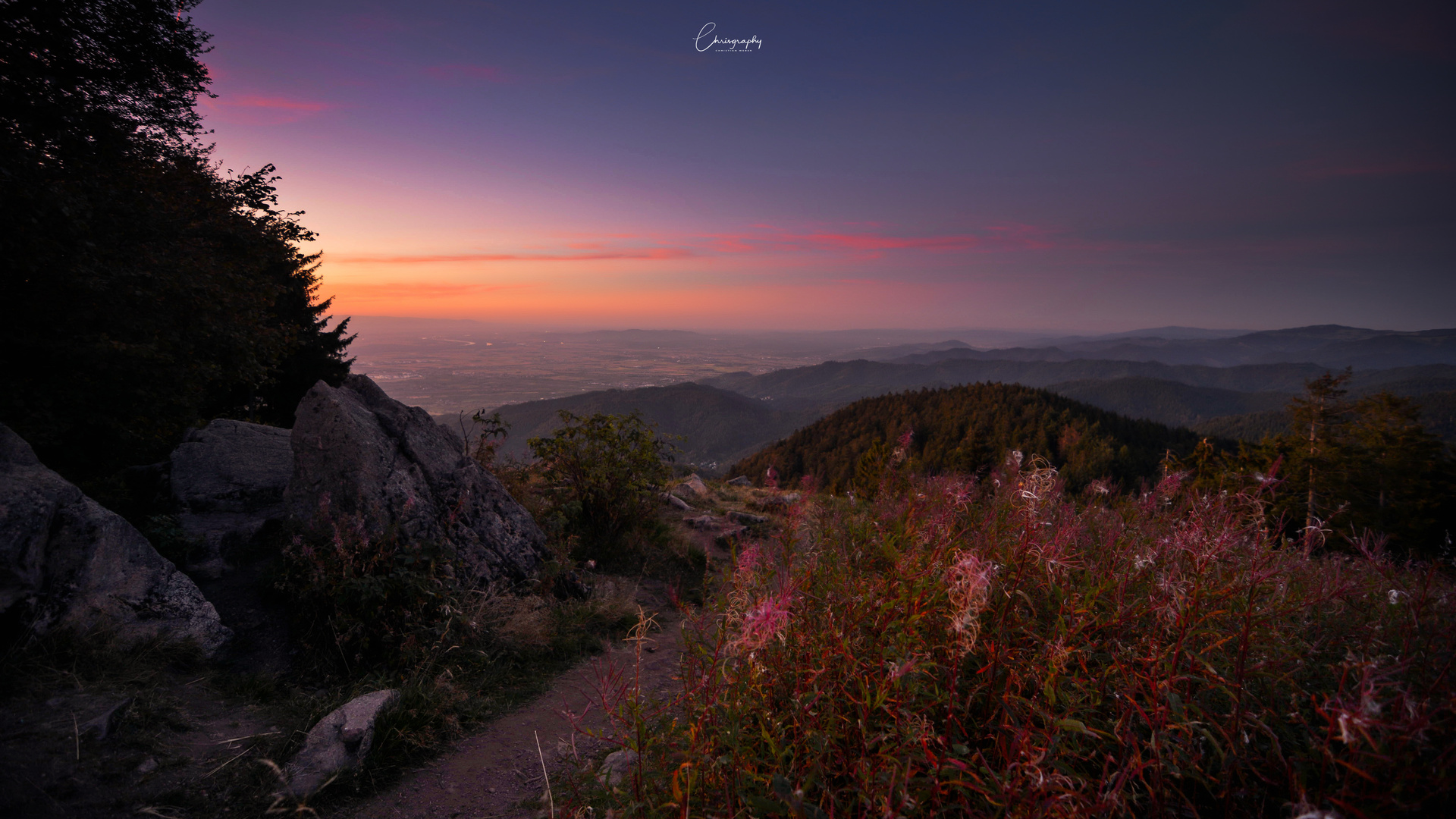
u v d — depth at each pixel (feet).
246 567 20.59
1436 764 5.27
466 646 17.35
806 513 15.69
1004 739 6.74
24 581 13.78
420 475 21.53
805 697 7.31
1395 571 8.69
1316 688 7.43
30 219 29.66
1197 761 6.59
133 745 11.87
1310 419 110.32
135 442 36.42
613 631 20.22
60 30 36.99
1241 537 8.64
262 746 12.60
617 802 7.77
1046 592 8.79
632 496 28.68
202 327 38.75
